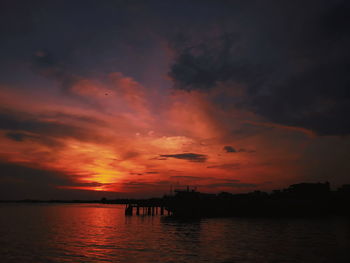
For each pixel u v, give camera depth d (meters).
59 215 114.25
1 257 32.72
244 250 36.00
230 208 102.88
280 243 41.16
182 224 71.38
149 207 109.69
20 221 82.75
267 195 123.06
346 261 30.56
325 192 117.12
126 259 31.33
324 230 57.66
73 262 30.25
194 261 30.34
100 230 58.59
